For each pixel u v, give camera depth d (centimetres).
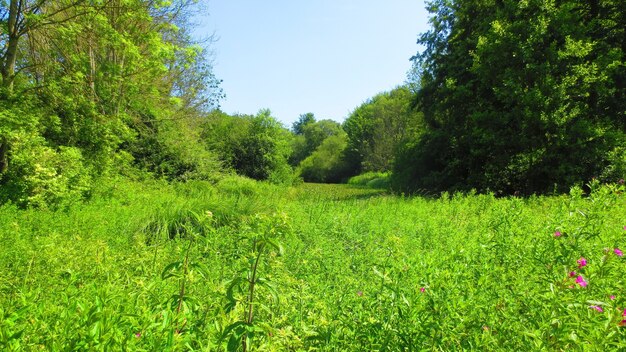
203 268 236
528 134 1577
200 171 1967
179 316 197
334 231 669
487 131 1694
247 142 3275
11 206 764
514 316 232
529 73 1554
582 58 1546
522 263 330
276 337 210
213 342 208
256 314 273
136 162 1847
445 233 626
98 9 1166
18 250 436
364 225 764
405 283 277
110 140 1363
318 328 248
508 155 1650
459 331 212
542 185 1608
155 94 1534
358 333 236
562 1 1681
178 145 1947
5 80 1082
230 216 762
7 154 1082
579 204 385
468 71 2012
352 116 6147
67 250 386
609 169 1468
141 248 450
